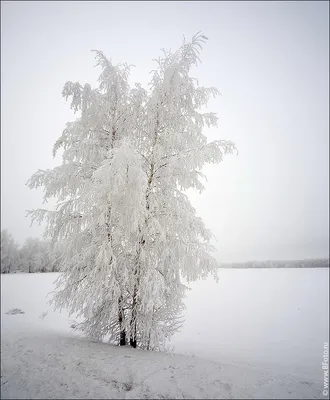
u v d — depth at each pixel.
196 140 6.61
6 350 5.68
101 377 4.41
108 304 6.26
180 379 4.30
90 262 6.09
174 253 6.14
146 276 5.69
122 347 6.03
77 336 7.96
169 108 6.58
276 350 9.45
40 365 4.87
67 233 6.42
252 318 15.16
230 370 4.82
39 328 9.27
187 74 6.39
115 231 6.07
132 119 6.62
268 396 3.90
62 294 6.12
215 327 13.16
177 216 6.31
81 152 6.16
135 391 3.98
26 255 49.22
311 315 15.75
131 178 5.26
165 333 6.39
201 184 6.50
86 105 6.23
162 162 6.55
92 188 5.32
